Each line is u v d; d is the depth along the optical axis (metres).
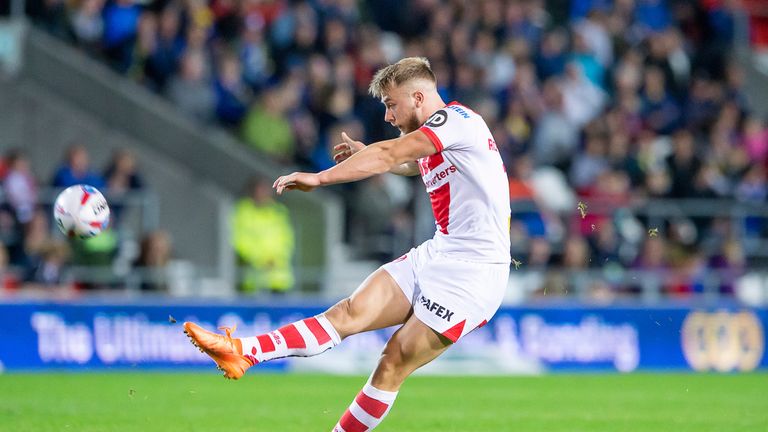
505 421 37.12
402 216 64.06
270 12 72.69
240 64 71.00
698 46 87.50
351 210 67.81
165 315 56.19
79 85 68.44
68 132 66.38
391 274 25.98
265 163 67.62
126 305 55.62
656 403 43.81
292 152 68.56
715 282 65.81
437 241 25.98
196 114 68.38
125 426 33.72
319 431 33.66
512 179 68.12
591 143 71.19
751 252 67.44
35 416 35.84
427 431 34.09
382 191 66.06
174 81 68.94
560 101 74.19
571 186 71.12
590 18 81.75
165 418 36.38
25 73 68.56
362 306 25.66
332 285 62.34
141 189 60.56
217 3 71.69
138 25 69.62
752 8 92.75
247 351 24.64
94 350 55.00
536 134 73.81
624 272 64.25
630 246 64.69
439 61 72.75
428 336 25.31
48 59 68.50
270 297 60.28
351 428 25.61
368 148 24.36
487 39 76.00
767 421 37.53
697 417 38.69
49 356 54.31
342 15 73.81
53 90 68.50
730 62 83.44
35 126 65.75
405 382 53.72
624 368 61.75
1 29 70.25
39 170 65.69
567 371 60.84
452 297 25.31
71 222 27.14
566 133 73.75
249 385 49.78
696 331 62.66
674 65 83.19
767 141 77.75
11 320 53.91
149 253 57.28
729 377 57.53
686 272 65.56
